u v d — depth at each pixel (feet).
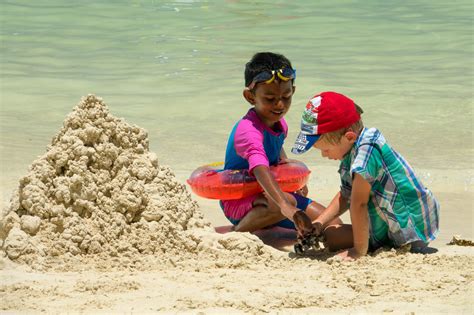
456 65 72.54
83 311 24.97
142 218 33.27
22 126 55.93
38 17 89.10
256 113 36.58
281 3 99.60
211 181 36.83
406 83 66.49
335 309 25.44
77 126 33.91
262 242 33.50
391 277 28.84
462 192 44.42
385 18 92.17
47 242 31.63
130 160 34.40
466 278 28.76
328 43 80.02
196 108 60.08
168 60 72.69
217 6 96.58
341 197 34.50
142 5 95.91
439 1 102.63
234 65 71.15
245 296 26.53
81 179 32.65
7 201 40.40
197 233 33.22
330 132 32.68
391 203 32.73
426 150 51.88
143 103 61.21
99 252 31.81
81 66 70.95
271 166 37.24
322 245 35.55
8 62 71.77
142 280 28.40
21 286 27.35
